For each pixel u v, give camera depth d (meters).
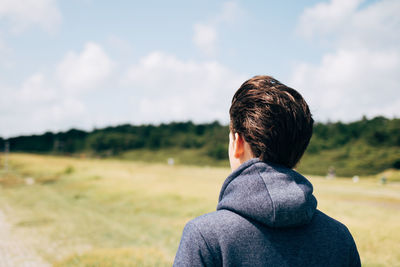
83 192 24.55
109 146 114.75
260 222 0.67
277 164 0.72
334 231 0.73
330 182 35.12
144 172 43.94
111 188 25.52
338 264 0.70
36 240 10.56
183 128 122.19
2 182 32.81
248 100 0.75
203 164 85.25
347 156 68.19
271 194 0.64
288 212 0.63
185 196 20.39
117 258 7.74
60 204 19.47
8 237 10.93
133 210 16.86
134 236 10.98
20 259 8.41
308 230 0.70
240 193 0.68
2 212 16.66
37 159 74.25
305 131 0.75
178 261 0.67
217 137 105.75
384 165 58.81
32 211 16.91
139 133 123.69
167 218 14.52
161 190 23.27
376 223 11.51
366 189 27.05
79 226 12.95
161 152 105.00
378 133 71.75
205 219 0.69
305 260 0.66
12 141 122.38
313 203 0.70
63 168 49.47
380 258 7.30
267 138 0.71
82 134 131.50
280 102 0.72
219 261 0.65
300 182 0.70
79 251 8.96
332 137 80.44
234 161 0.79
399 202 18.91
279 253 0.65
